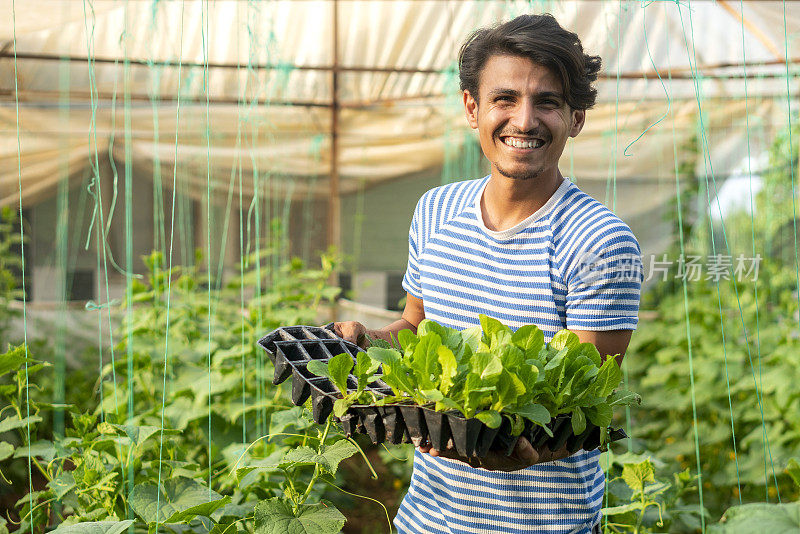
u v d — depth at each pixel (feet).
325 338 5.37
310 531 5.59
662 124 22.72
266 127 22.21
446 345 4.36
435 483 5.61
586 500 5.26
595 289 4.73
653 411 15.19
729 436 12.73
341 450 5.75
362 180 24.20
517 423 4.05
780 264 17.99
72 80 20.01
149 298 12.17
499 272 5.15
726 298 17.10
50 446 8.04
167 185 23.47
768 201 19.74
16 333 20.65
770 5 17.90
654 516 7.81
